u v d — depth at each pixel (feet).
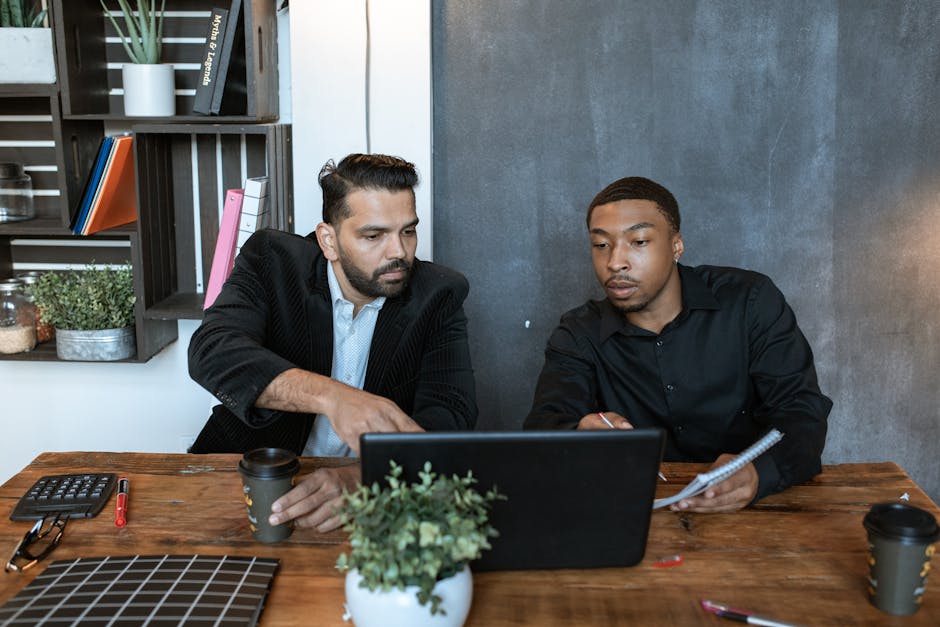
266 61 8.45
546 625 3.77
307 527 4.63
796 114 8.59
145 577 4.04
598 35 8.52
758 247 8.82
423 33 8.30
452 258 9.00
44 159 9.05
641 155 8.71
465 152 8.79
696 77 8.55
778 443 5.25
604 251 5.94
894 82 8.52
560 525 4.11
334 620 3.80
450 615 3.51
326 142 8.50
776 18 8.43
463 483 3.61
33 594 3.86
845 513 4.88
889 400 9.08
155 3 8.64
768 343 6.20
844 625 3.77
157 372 9.46
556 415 5.85
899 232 8.77
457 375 6.30
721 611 3.84
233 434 6.54
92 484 5.00
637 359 6.37
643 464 4.01
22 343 8.68
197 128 8.08
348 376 6.53
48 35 8.02
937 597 3.98
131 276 8.73
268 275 6.38
